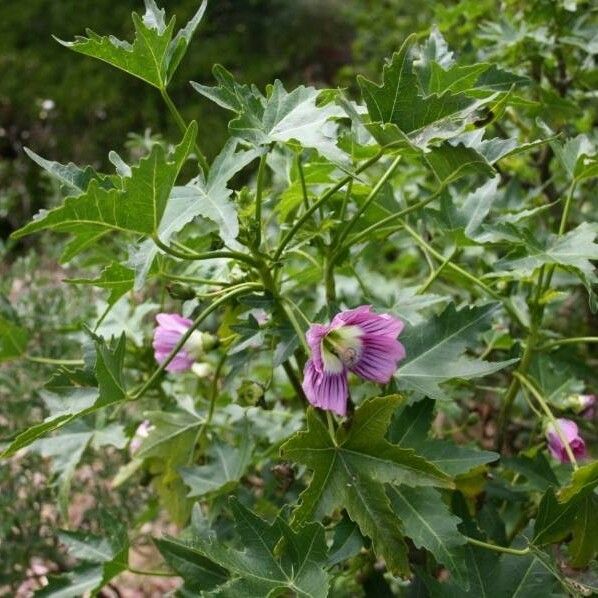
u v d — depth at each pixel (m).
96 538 0.40
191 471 0.41
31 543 0.58
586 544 0.35
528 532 0.35
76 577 0.39
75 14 2.08
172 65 0.34
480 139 0.34
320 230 0.36
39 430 0.31
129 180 0.29
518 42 0.53
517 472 0.38
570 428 0.38
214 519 0.42
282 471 0.39
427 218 0.45
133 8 2.11
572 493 0.33
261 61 2.06
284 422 0.49
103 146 1.97
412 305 0.39
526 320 0.45
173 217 0.32
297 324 0.33
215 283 0.36
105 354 0.33
